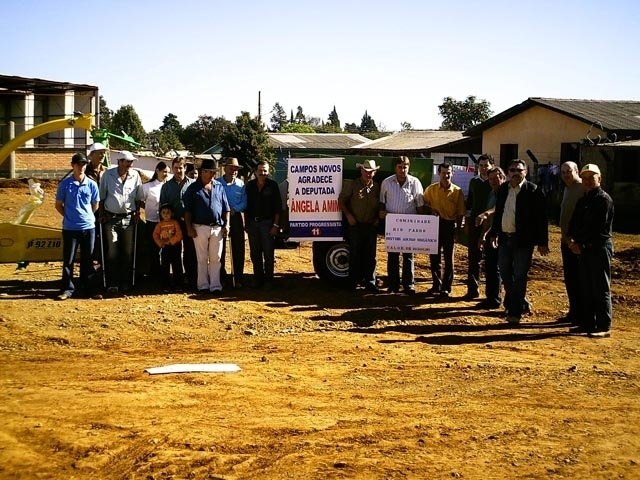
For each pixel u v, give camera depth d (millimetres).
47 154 33531
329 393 7090
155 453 5477
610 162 27688
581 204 9750
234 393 6977
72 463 5324
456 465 5367
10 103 36000
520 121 33844
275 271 14461
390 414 6492
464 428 6152
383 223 12688
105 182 11641
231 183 12508
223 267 12492
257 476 5137
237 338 9430
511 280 10547
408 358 8516
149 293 11859
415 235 11969
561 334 9875
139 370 7754
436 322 10500
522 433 6051
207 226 11891
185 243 12281
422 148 40219
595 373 7961
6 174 31828
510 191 10289
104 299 11289
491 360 8477
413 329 10086
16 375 7504
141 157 36562
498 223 10469
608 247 9688
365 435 5945
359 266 12688
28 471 5195
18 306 10570
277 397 6906
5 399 6648
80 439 5715
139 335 9383
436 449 5676
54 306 10641
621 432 6109
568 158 31906
